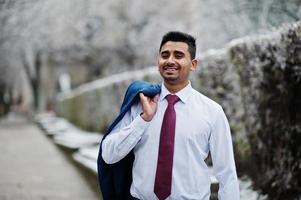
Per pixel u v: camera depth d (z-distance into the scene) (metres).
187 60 3.01
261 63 5.92
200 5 16.39
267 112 6.00
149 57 28.83
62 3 18.36
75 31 24.23
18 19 15.53
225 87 7.49
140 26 28.41
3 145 18.53
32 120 44.22
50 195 8.35
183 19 24.78
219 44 15.61
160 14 26.30
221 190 3.02
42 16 17.16
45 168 11.85
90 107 21.48
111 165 3.19
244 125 6.84
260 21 12.75
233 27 14.78
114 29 28.19
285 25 5.22
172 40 3.03
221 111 3.02
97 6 22.80
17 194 8.39
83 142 15.04
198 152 2.95
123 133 2.93
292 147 5.40
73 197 8.20
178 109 3.00
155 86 3.10
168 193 2.91
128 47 30.28
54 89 54.19
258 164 6.27
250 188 6.21
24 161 13.31
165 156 2.92
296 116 5.32
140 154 2.99
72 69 56.03
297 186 5.28
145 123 2.92
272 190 5.70
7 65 36.53
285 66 5.33
